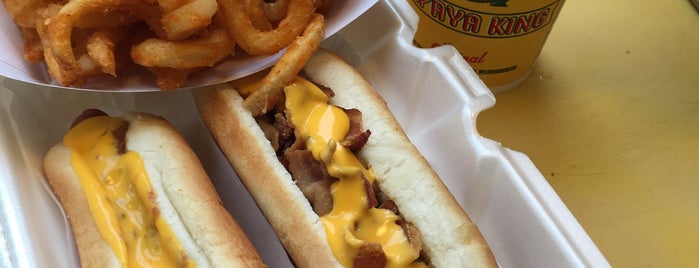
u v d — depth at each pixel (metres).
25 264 0.24
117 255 0.25
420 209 0.26
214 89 0.30
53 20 0.26
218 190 0.31
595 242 0.31
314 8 0.29
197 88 0.30
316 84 0.30
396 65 0.32
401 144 0.28
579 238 0.26
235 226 0.26
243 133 0.28
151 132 0.28
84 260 0.25
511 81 0.35
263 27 0.29
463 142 0.29
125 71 0.29
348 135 0.27
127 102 0.32
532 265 0.27
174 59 0.27
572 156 0.34
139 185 0.26
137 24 0.29
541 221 0.26
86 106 0.32
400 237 0.25
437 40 0.33
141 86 0.29
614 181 0.33
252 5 0.29
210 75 0.29
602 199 0.32
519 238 0.27
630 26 0.39
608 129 0.35
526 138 0.34
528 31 0.31
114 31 0.28
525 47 0.33
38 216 0.26
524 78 0.36
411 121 0.32
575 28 0.39
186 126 0.33
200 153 0.32
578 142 0.34
